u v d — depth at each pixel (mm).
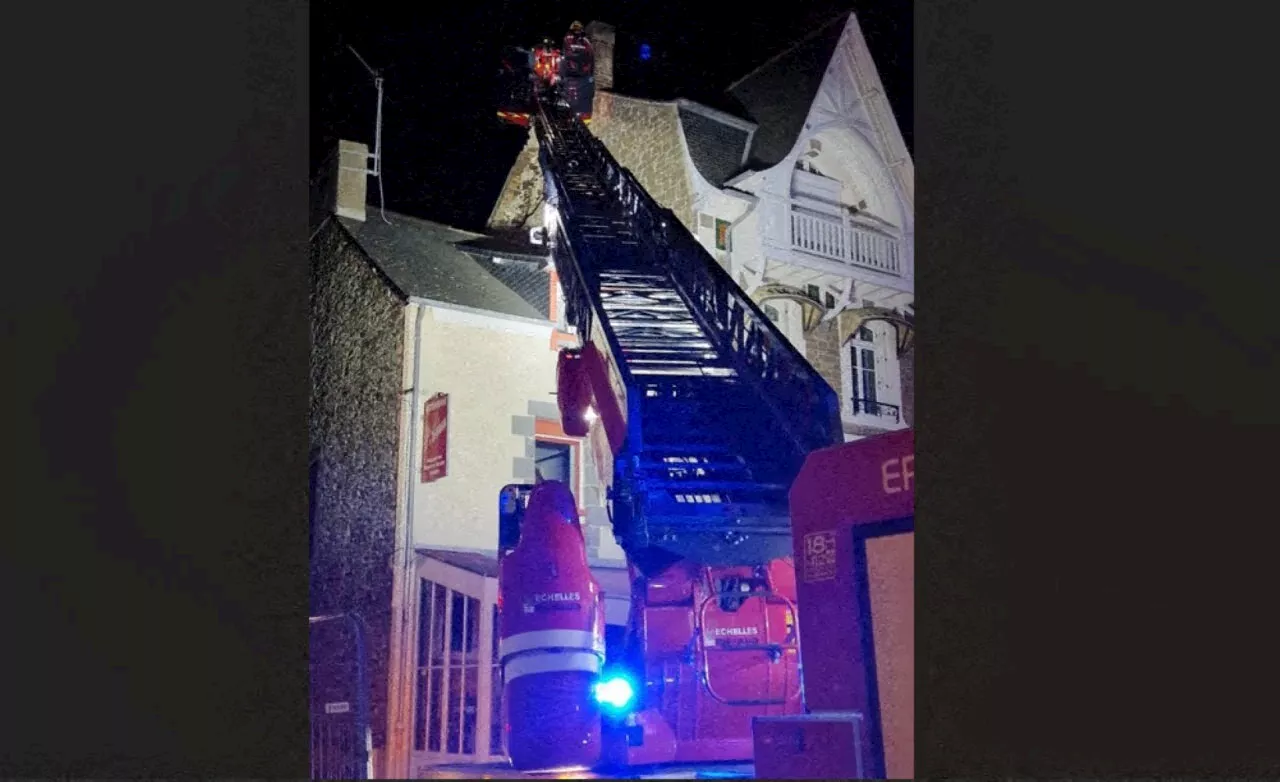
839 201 12391
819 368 11805
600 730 5602
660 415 6680
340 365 9148
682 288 8180
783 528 5887
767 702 5801
